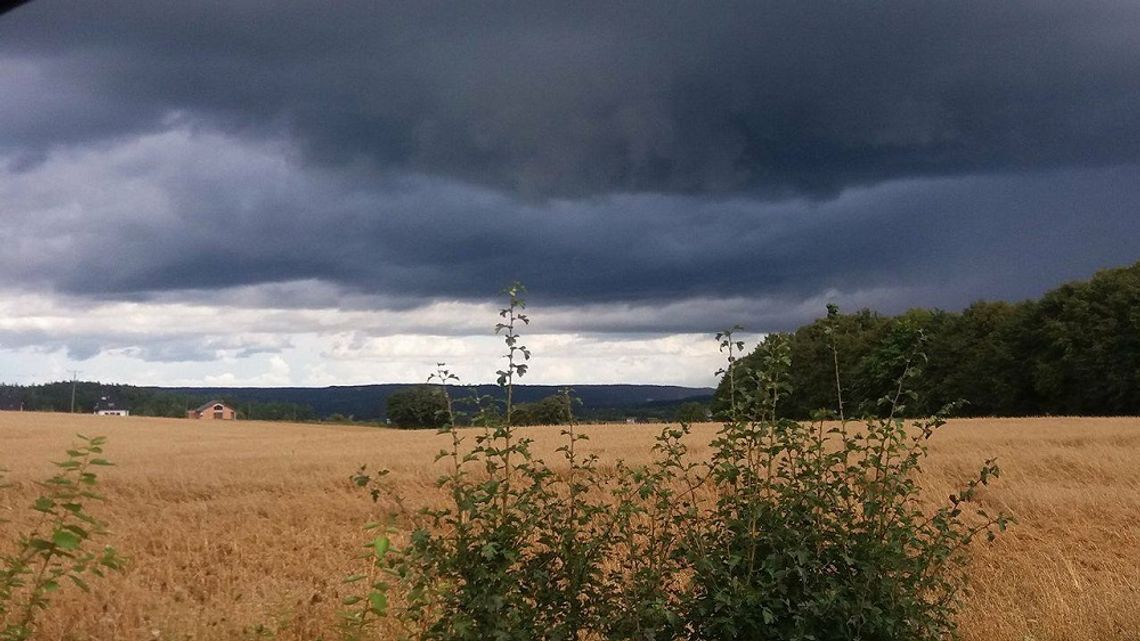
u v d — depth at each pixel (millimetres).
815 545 5742
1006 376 75438
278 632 7957
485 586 5199
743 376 6164
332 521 16781
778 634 5531
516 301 5770
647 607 5492
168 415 112625
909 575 6047
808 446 6379
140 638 8219
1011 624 8812
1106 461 23297
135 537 14773
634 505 5855
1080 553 13047
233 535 14992
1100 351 68312
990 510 16656
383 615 5574
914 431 28375
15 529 11133
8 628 5336
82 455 5246
